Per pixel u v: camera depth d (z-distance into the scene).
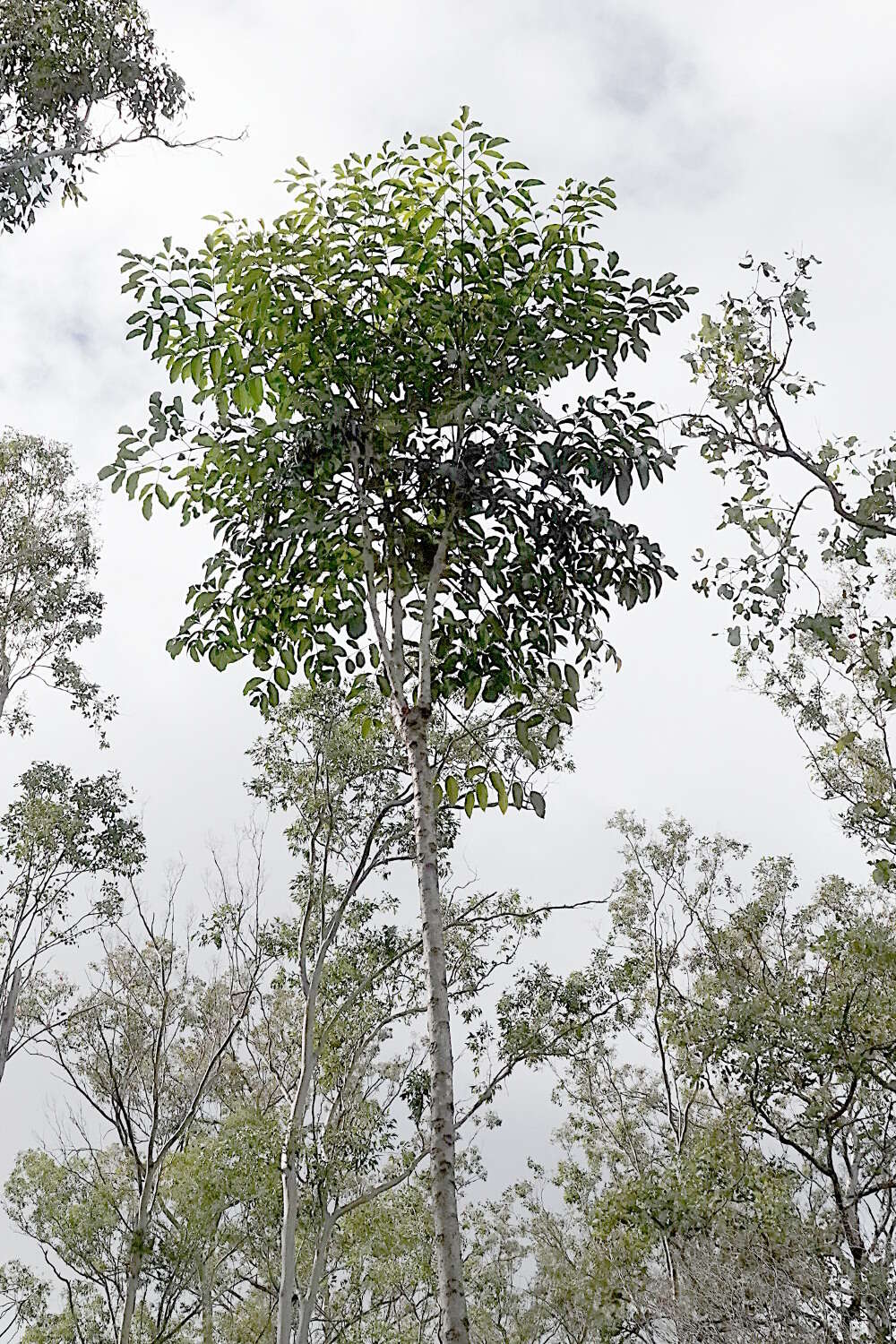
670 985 22.45
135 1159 19.45
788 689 16.41
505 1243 25.84
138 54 14.91
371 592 6.71
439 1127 5.42
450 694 7.29
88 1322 19.86
